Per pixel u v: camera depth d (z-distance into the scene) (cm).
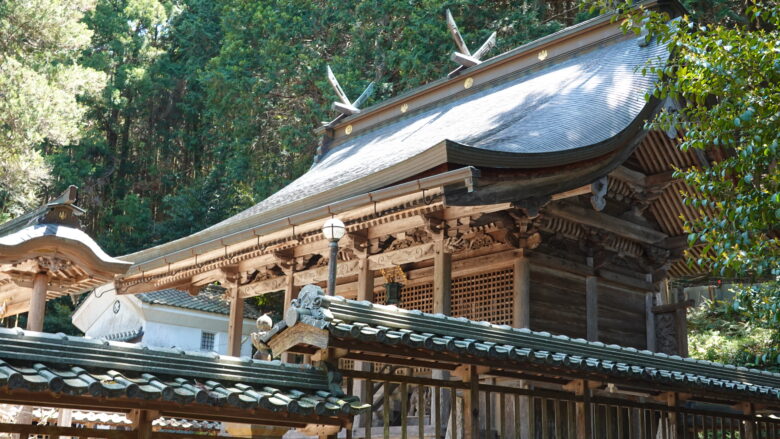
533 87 1315
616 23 1291
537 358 642
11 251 853
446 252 1008
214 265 1288
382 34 2388
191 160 3616
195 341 2164
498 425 990
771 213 705
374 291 1330
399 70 2306
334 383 564
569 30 1349
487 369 655
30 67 2427
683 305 1205
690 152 1125
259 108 2584
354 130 1722
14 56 2467
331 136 1769
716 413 870
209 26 3441
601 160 993
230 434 570
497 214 1007
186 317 2134
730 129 737
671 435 809
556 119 1076
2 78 2250
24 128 2248
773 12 751
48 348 461
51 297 1059
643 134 1049
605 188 994
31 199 2431
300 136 2402
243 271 1383
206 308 2144
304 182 1578
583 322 1116
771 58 698
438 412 639
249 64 2666
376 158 1357
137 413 488
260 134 2634
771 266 714
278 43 2536
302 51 2541
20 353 449
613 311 1176
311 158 2459
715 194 763
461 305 1126
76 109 2436
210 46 3466
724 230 756
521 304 1028
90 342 479
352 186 984
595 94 1123
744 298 791
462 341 609
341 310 559
